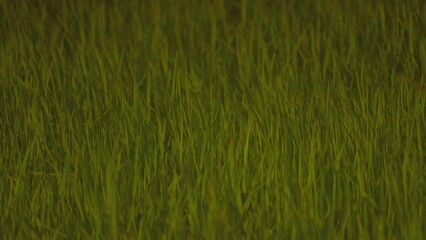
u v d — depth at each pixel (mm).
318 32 9078
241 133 6715
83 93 7863
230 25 9695
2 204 6320
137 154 6535
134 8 10000
